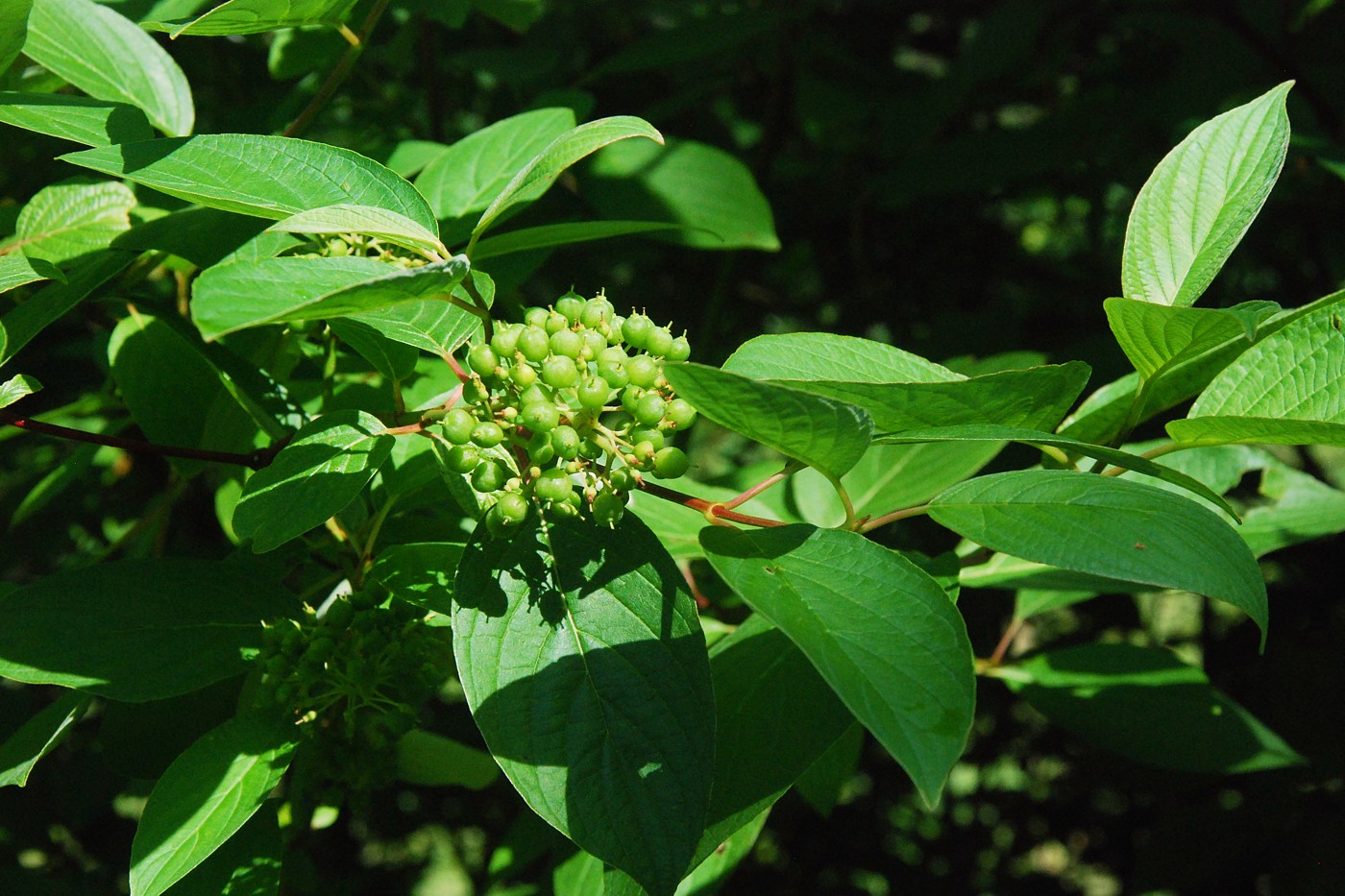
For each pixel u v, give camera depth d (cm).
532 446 31
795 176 83
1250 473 49
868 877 94
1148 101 65
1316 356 35
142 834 32
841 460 31
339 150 33
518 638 32
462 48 78
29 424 36
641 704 31
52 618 34
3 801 61
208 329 27
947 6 88
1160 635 82
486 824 96
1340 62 64
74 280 36
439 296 31
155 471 72
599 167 50
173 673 34
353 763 37
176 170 32
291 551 39
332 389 40
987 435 30
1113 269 76
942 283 83
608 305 32
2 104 35
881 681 28
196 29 37
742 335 87
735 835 38
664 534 41
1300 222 66
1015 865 93
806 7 74
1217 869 54
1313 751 53
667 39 61
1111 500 30
